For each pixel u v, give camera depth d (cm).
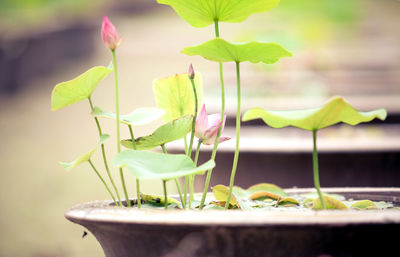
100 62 2470
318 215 194
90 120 1670
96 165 1195
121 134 1387
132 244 201
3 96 2212
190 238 196
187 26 3145
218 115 218
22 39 2344
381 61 1203
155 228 196
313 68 1105
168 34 2916
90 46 2578
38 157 1309
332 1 2372
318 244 196
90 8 3219
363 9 2569
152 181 1053
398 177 419
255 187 250
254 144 445
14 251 708
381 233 195
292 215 194
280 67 977
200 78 231
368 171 422
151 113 221
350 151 420
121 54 2562
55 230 808
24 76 2305
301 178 429
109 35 215
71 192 995
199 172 203
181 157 209
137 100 1786
